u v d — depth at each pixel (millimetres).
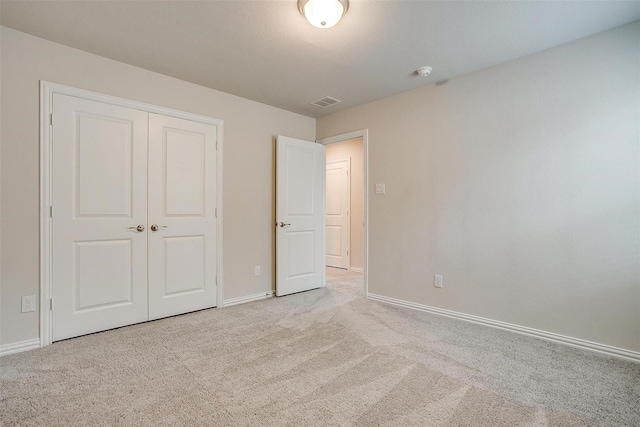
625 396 1708
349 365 2047
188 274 3117
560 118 2406
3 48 2180
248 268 3600
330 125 4137
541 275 2500
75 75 2477
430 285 3152
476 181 2844
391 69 2812
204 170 3230
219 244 3338
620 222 2172
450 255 3012
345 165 5844
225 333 2592
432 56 2574
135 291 2783
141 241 2818
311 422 1492
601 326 2242
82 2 1909
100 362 2068
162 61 2682
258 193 3701
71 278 2457
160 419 1503
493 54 2539
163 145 2953
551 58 2441
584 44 2299
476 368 2012
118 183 2689
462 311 2930
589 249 2291
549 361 2113
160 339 2455
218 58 2623
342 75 2947
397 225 3414
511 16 2035
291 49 2469
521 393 1734
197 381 1845
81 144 2502
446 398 1686
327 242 6137
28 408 1575
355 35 2262
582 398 1690
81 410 1565
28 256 2273
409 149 3314
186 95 3098
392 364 2062
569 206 2373
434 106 3121
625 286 2158
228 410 1577
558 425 1476
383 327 2748
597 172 2258
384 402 1648
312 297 3754
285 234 3824
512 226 2645
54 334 2375
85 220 2523
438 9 1958
